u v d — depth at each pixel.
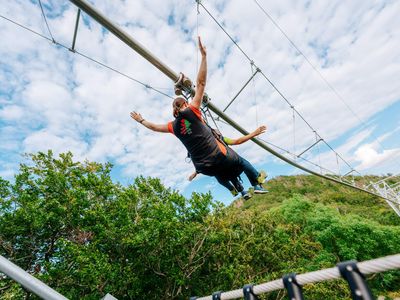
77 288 10.91
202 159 2.82
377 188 22.72
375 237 24.83
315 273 1.31
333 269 1.23
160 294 12.63
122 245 11.52
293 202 30.88
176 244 11.59
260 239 15.43
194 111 2.78
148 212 12.72
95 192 12.29
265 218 18.08
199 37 2.61
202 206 14.08
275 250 15.83
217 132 3.14
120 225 11.79
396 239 25.86
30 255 11.62
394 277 25.95
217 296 1.78
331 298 14.12
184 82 4.18
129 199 12.50
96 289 10.16
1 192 11.84
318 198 69.94
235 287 12.94
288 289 1.39
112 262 11.62
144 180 14.47
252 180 3.28
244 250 14.16
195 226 12.76
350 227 24.39
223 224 14.33
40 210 10.95
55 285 10.23
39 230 11.57
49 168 12.90
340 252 23.36
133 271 11.54
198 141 2.78
